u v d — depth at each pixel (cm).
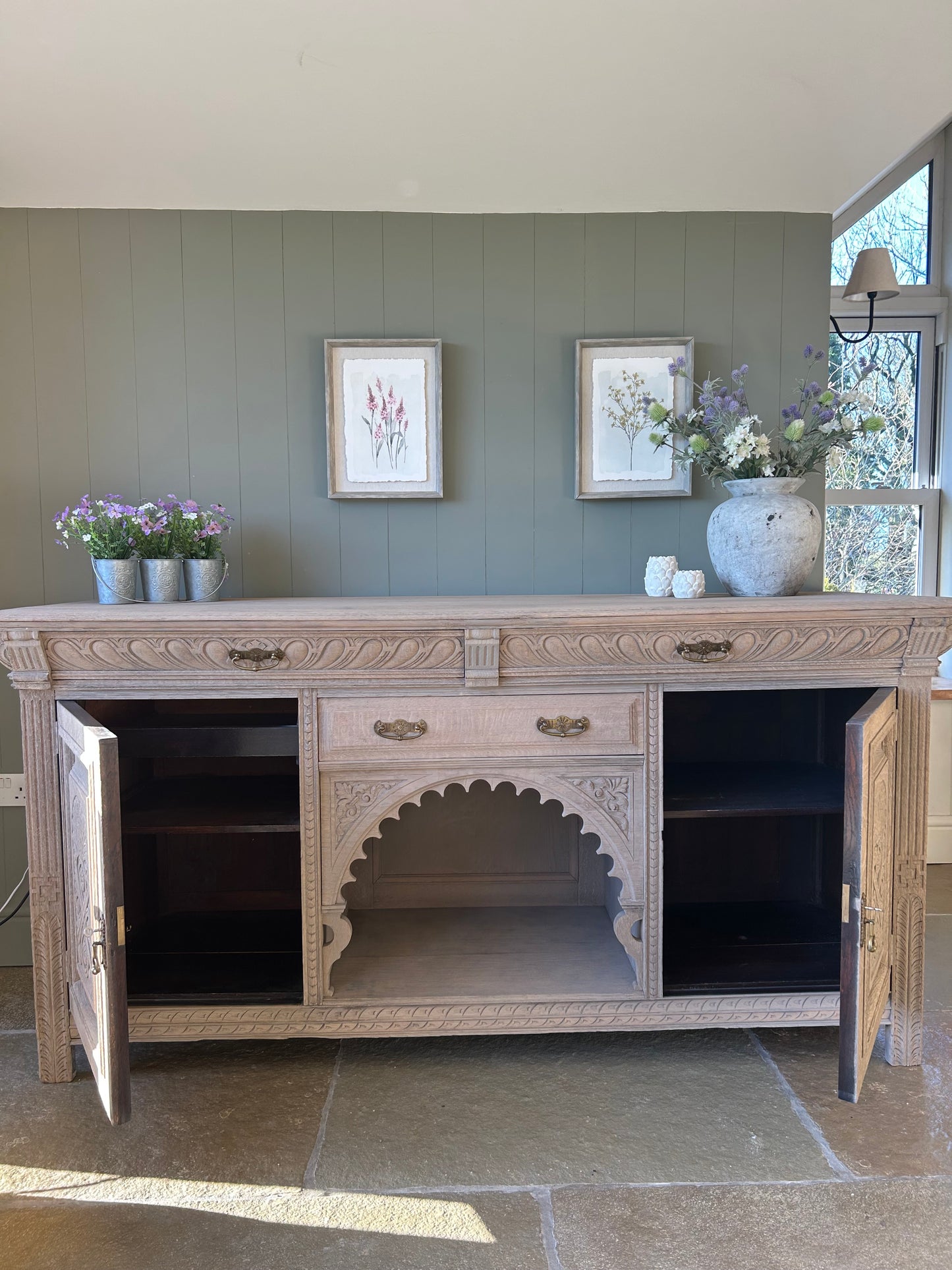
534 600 227
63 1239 150
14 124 221
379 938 239
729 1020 205
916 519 340
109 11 196
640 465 255
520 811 264
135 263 246
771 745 260
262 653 194
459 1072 203
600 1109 188
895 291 263
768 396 256
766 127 230
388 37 204
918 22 206
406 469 251
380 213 248
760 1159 170
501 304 252
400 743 200
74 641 192
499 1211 156
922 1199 158
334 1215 155
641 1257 145
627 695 201
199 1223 153
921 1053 207
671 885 263
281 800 222
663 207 250
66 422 249
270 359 250
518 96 219
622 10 201
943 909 292
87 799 165
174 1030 201
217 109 220
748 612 194
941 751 332
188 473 252
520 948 232
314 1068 205
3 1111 188
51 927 197
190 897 258
